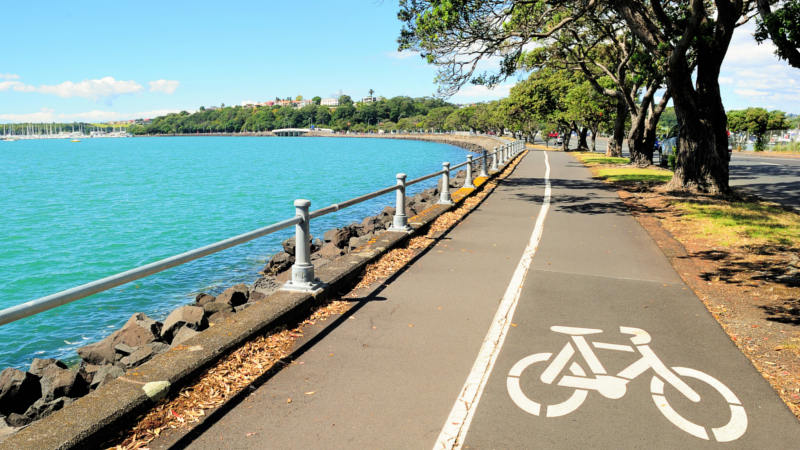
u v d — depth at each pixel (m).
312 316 5.74
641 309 5.99
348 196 37.41
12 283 17.28
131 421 3.47
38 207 35.69
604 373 4.36
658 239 10.11
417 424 3.58
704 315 5.79
